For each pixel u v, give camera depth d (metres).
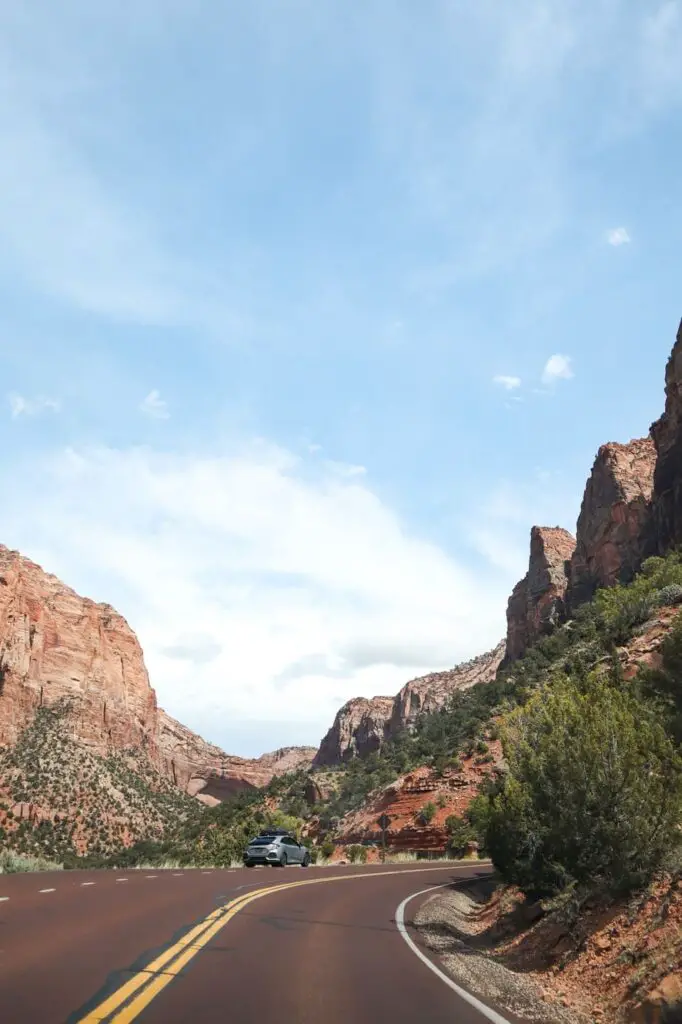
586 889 15.58
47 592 196.12
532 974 13.98
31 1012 7.61
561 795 15.88
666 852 14.62
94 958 10.56
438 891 29.05
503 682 93.94
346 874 34.78
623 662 55.19
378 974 11.31
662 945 11.32
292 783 119.50
